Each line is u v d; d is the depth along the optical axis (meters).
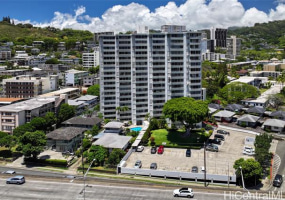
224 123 189.75
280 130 168.88
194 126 161.75
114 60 186.88
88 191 102.25
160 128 173.62
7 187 105.88
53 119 173.25
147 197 97.50
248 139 154.38
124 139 148.50
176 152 140.38
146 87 185.62
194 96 179.25
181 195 97.12
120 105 188.88
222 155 135.12
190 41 175.62
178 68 178.50
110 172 121.31
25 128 152.25
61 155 140.00
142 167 123.31
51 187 105.88
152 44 179.88
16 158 139.00
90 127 169.25
